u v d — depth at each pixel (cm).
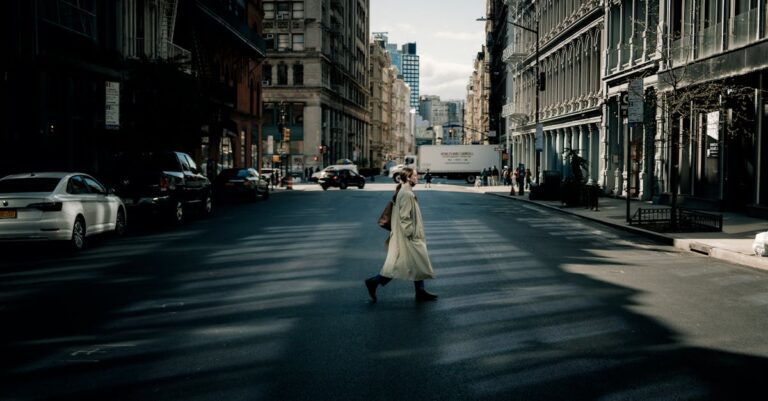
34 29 2339
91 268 1280
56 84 2634
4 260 1391
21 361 677
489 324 834
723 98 2472
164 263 1345
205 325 827
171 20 3684
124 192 2080
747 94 2370
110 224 1738
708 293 1048
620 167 3794
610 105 3897
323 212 2833
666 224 2028
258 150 6084
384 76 15650
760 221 2200
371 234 1905
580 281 1152
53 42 2491
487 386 599
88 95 2891
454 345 735
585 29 4316
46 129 2547
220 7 4409
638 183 3453
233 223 2286
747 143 2483
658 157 3170
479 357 690
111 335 780
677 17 2981
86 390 588
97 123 2952
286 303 959
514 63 6950
